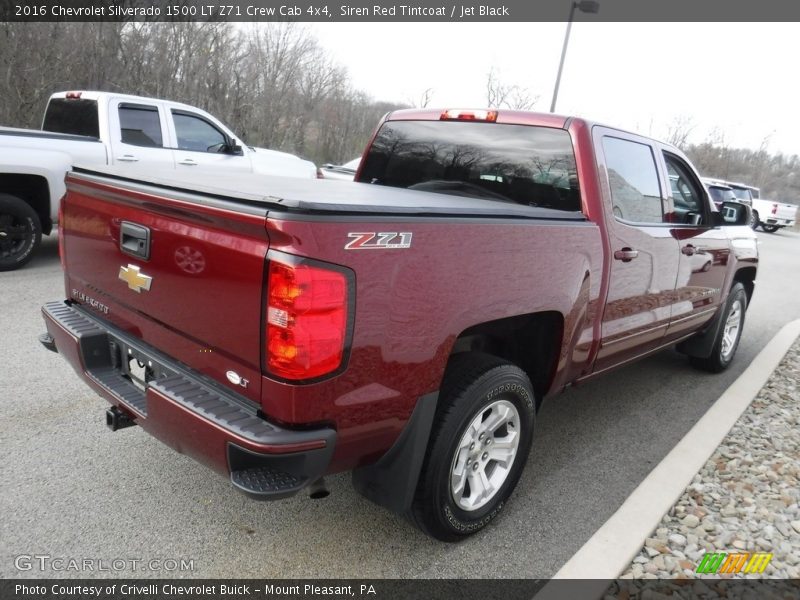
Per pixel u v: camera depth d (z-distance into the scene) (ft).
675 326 14.62
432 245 7.63
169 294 8.00
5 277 22.02
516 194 11.84
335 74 87.30
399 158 13.80
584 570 8.69
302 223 6.50
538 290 9.35
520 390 9.48
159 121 26.25
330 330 6.73
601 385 16.98
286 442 6.77
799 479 11.91
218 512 9.68
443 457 8.39
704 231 14.92
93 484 10.11
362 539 9.35
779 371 18.88
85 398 13.08
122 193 8.51
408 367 7.61
